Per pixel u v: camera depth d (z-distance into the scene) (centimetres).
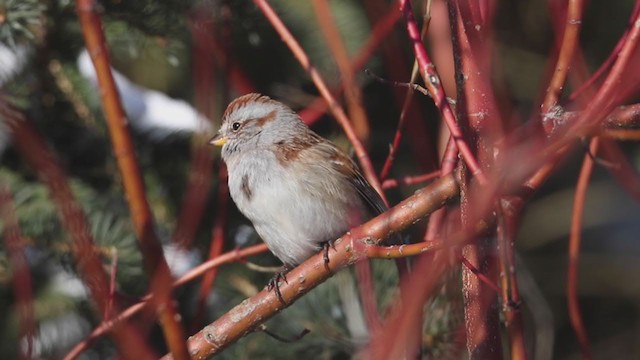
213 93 1042
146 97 1245
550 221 1407
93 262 568
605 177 1438
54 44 1164
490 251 630
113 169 1197
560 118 604
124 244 1056
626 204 1426
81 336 1141
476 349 621
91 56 482
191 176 1018
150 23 1108
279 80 1209
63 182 572
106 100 483
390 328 541
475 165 574
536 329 1257
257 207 939
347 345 992
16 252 623
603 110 562
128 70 1245
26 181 1100
